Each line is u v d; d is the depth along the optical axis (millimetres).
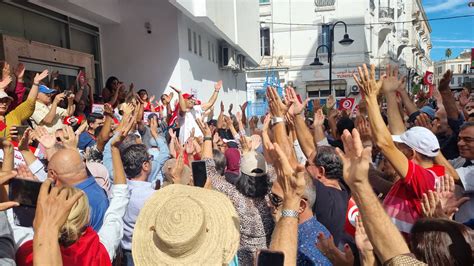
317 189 2898
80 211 1992
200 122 4016
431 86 9070
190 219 1782
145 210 2000
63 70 8836
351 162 1768
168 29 11039
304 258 2293
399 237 1700
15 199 1951
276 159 1963
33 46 7555
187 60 12039
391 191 2787
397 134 3451
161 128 6918
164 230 1775
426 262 1749
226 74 19984
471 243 1748
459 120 4867
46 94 5312
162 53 11094
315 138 4645
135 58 11141
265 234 2682
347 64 32594
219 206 1981
